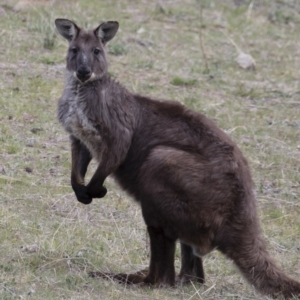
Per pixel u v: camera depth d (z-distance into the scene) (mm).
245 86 47438
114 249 28109
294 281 23859
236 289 25875
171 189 24328
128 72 46531
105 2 57406
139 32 52875
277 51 54625
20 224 28953
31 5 52781
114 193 33062
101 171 25953
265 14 61812
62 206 31250
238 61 50656
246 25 58375
